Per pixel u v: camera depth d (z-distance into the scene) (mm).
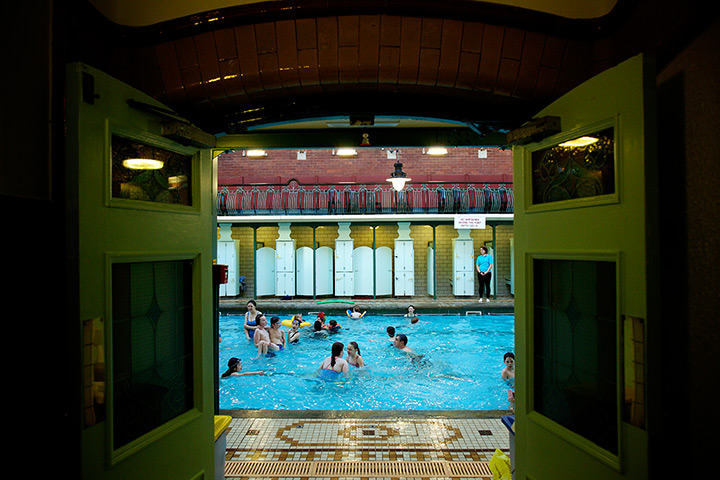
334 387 7727
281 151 16234
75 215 1681
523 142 2367
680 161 1858
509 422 3064
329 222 15578
